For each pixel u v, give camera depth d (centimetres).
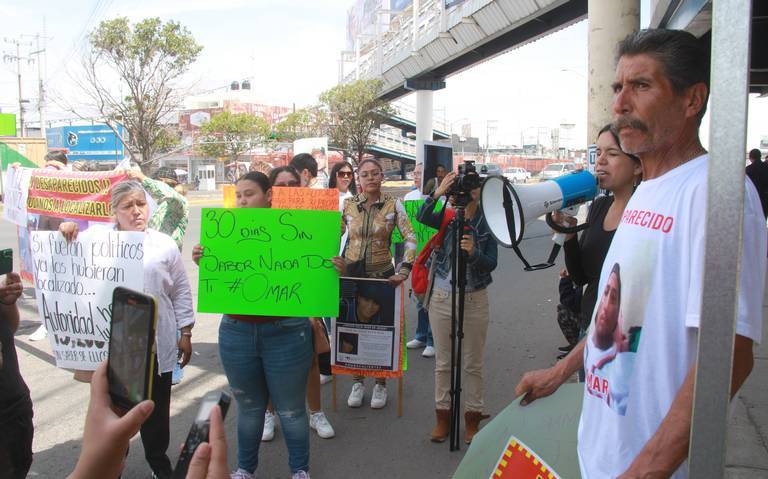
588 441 154
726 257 104
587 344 161
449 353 396
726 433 105
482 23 2117
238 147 4103
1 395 255
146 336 103
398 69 3344
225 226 327
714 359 106
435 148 686
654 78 139
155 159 2634
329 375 488
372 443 403
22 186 616
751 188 124
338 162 593
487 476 190
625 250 143
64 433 414
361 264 451
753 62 755
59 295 329
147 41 2411
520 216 273
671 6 631
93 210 532
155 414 323
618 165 279
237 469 346
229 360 327
